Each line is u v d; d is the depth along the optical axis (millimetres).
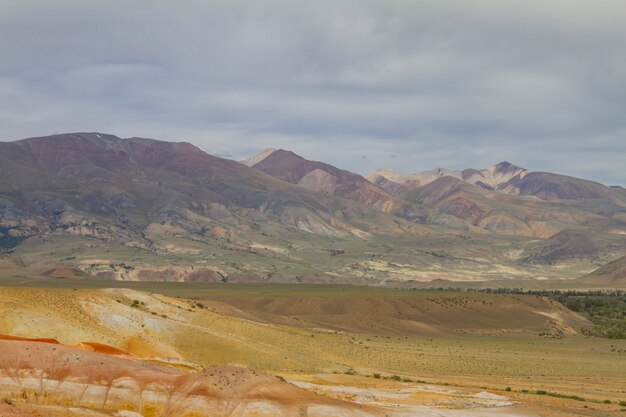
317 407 75000
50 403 71688
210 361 114312
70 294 120312
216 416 71688
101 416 67562
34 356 76375
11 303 108375
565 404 103812
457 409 88312
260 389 75562
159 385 75062
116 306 121250
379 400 93000
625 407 106375
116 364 77938
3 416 59688
